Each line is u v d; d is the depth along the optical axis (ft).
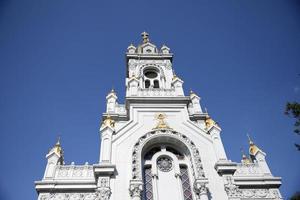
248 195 83.66
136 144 89.35
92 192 82.12
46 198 79.56
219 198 78.84
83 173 86.89
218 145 91.09
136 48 143.02
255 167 91.30
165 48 139.95
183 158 91.15
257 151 96.07
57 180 83.25
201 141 93.35
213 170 85.46
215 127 96.22
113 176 81.35
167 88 115.96
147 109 101.96
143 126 96.73
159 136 91.91
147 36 154.51
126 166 84.53
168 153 90.38
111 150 88.07
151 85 122.42
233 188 80.28
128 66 131.64
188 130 96.27
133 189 76.23
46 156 90.63
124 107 108.58
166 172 86.69
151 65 129.70
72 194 81.30
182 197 80.59
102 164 81.56
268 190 85.46
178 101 104.78
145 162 88.69
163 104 103.86
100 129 94.63
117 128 98.37
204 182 78.69
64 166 88.17
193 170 84.94
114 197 76.69
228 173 84.12
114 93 112.78
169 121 98.89
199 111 105.70
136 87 110.22
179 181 83.97
